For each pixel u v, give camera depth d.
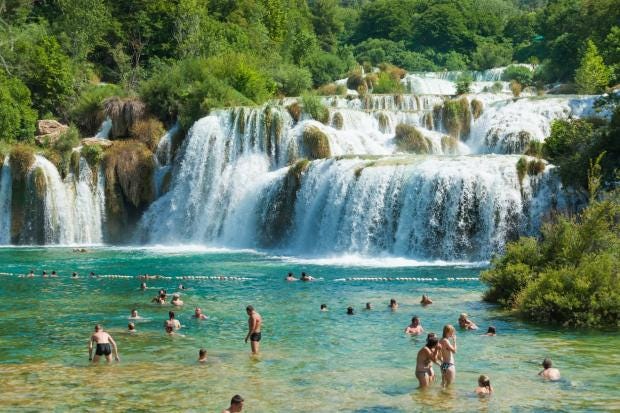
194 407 18.62
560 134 51.69
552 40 126.62
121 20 100.75
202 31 98.44
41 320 30.30
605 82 79.00
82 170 66.56
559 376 20.98
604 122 54.91
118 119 73.44
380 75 111.25
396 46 158.00
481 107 67.06
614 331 27.03
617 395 19.20
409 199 50.72
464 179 48.97
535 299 29.23
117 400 19.22
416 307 32.22
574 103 64.56
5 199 65.19
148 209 67.38
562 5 138.25
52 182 65.38
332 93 99.38
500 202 48.16
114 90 80.81
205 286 38.94
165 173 68.00
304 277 40.38
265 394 19.72
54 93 81.50
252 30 108.31
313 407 18.59
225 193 63.88
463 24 162.38
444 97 75.88
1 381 21.08
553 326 28.03
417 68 149.50
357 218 52.41
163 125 73.00
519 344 25.06
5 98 71.50
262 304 33.53
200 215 64.81
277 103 78.19
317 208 55.38
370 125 68.56
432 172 50.19
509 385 20.27
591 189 34.62
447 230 49.19
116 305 33.72
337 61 117.62
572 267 29.91
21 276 43.38
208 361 23.36
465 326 27.69
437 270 44.00
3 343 26.08
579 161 46.06
